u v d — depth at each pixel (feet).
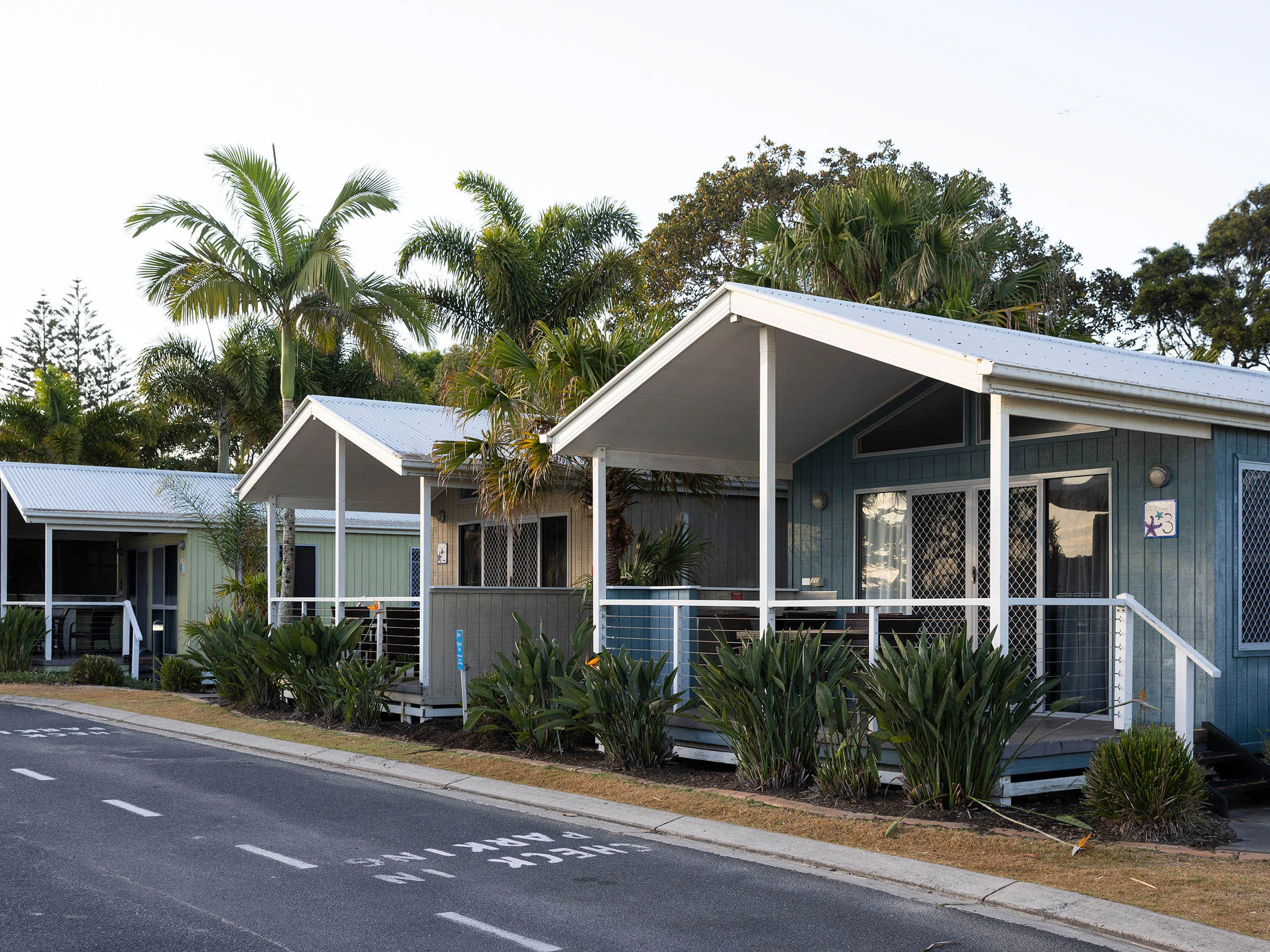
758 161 114.11
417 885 22.24
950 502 40.42
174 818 28.40
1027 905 20.79
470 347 80.84
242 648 52.26
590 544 52.29
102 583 90.22
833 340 31.53
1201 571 33.47
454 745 40.24
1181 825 25.89
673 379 37.24
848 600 35.70
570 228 83.35
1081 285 115.44
